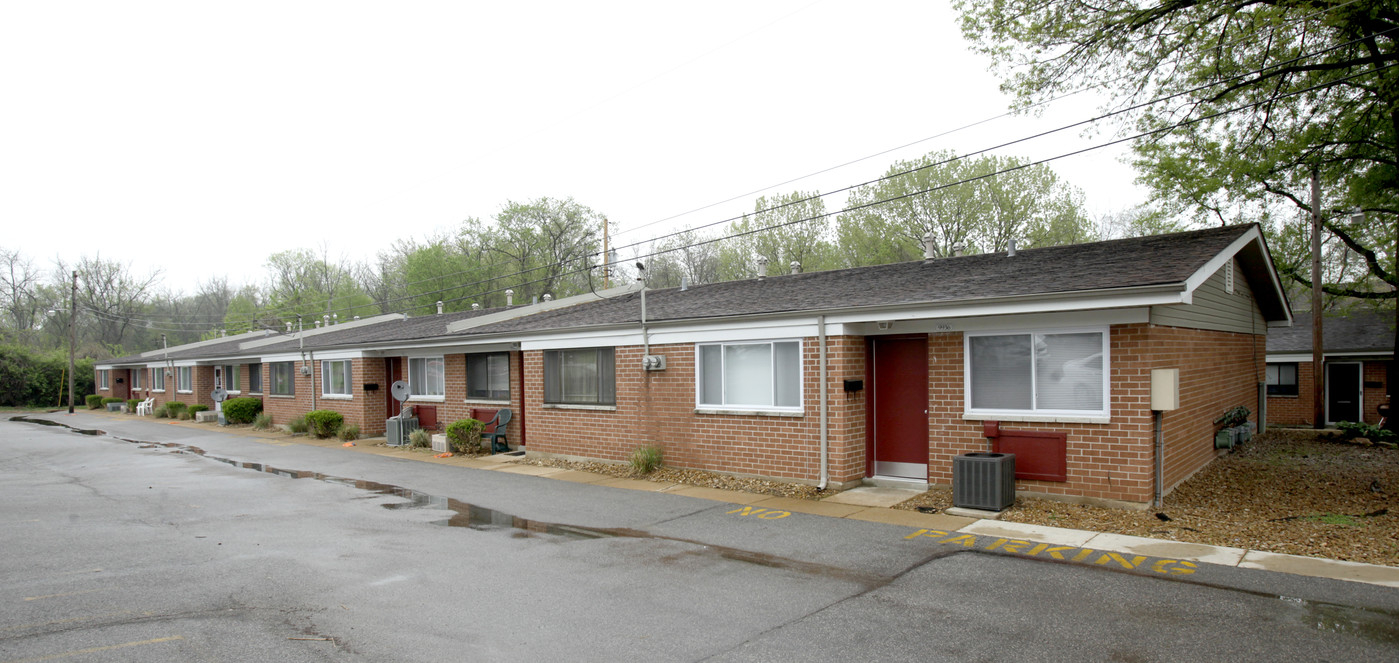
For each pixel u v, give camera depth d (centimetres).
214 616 614
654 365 1348
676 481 1266
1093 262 1062
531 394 1631
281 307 5944
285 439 2275
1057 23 1394
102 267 7012
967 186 3375
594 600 651
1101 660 499
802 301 1233
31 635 568
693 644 546
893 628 568
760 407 1227
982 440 1048
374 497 1202
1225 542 789
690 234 4841
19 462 1808
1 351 4875
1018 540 819
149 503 1173
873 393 1205
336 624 594
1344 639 524
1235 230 1122
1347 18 1156
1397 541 779
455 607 635
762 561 771
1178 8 1325
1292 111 1541
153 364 3962
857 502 1053
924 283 1166
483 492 1232
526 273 4825
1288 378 2409
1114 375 943
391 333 2377
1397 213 1702
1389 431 1658
